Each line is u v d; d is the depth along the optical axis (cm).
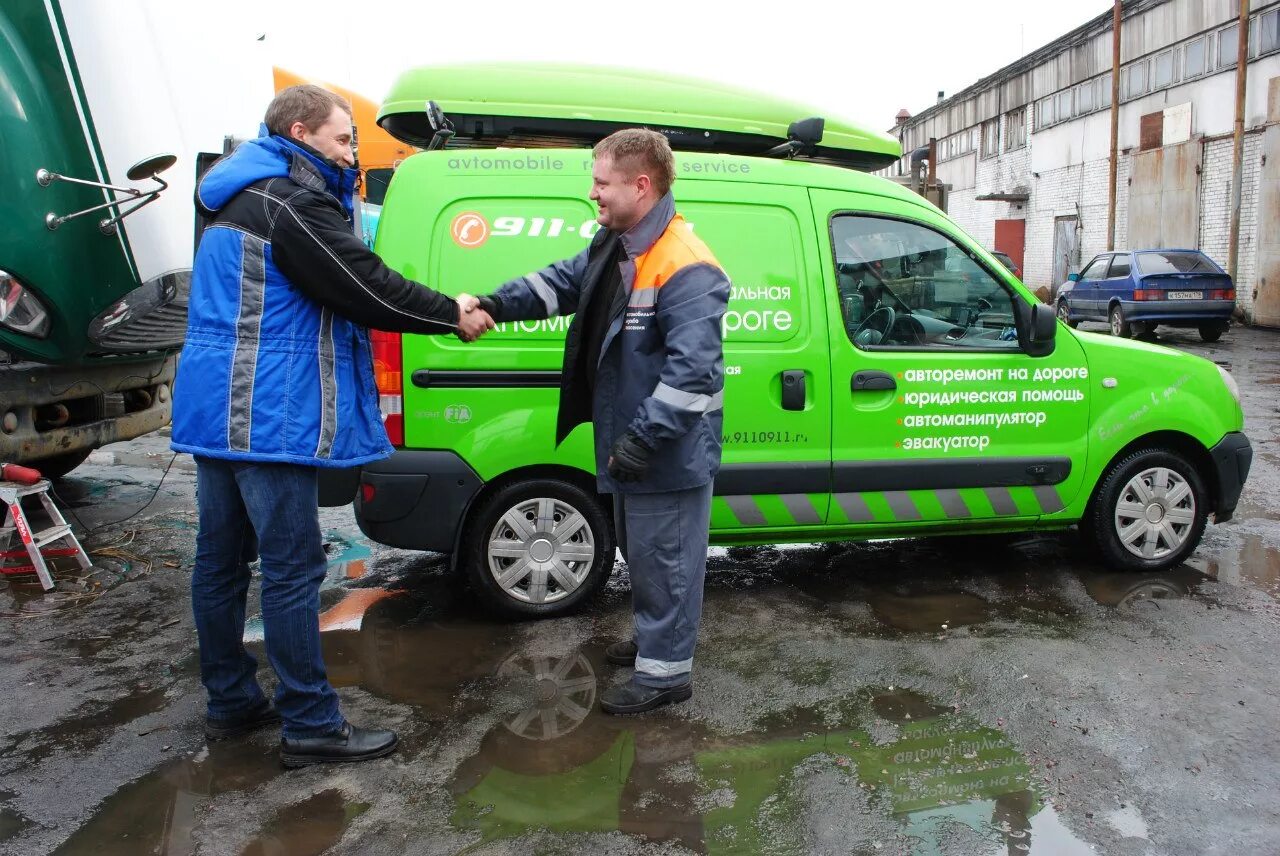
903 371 444
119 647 404
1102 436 470
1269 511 599
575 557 430
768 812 280
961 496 456
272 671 380
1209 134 2164
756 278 430
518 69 482
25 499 627
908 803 285
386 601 458
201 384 288
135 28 496
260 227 285
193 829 272
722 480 430
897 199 453
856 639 406
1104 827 273
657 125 489
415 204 408
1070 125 2786
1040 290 2980
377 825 274
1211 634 409
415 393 406
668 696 345
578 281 362
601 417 337
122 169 492
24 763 309
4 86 445
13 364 511
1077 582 475
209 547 310
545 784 295
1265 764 307
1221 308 1616
